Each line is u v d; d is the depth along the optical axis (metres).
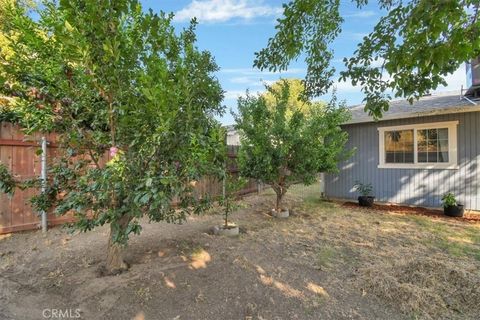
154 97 2.18
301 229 5.59
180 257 3.73
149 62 2.39
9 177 2.80
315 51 4.46
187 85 2.61
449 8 2.20
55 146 4.82
